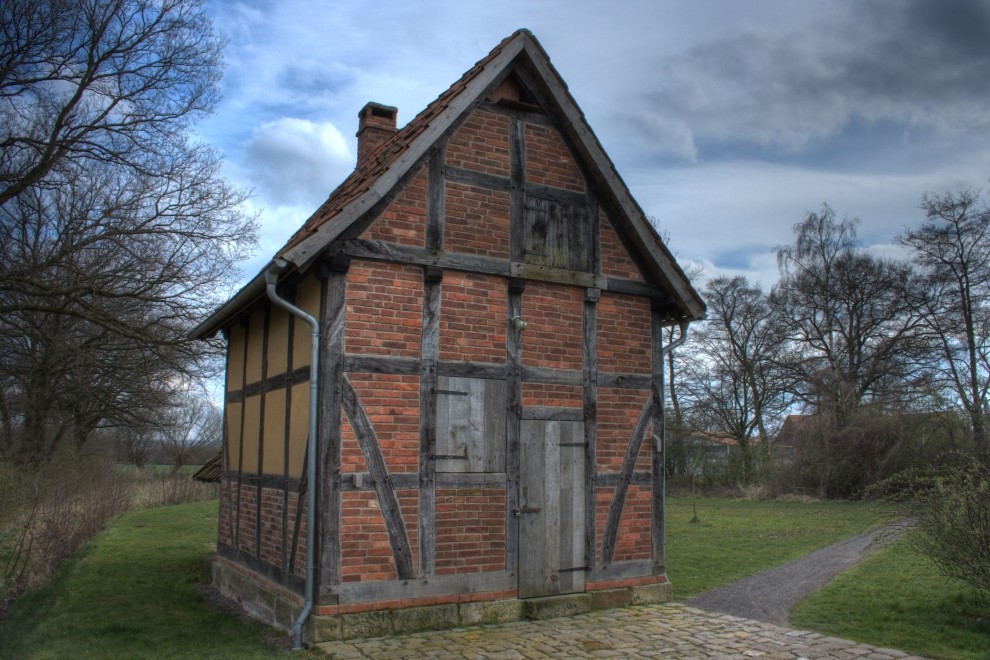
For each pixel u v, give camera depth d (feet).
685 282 33.88
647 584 32.27
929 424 91.56
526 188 31.30
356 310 27.27
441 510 27.81
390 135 42.27
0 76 54.34
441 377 28.48
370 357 27.30
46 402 71.67
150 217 60.39
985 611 29.30
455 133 30.01
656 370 33.78
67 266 56.54
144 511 78.54
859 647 25.05
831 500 93.66
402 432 27.48
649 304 34.09
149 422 81.30
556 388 30.99
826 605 31.91
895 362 103.30
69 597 35.37
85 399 76.07
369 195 27.07
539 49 31.32
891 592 34.09
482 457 28.91
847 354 108.88
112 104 58.85
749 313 118.93
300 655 24.21
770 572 41.32
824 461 96.43
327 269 26.99
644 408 33.22
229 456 38.42
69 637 27.76
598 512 31.45
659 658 23.67
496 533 28.84
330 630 25.34
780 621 29.45
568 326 31.68
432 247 28.78
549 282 31.24
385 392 27.37
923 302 101.45
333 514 25.98
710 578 39.55
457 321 29.09
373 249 27.63
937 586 34.96
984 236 96.58
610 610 30.53
